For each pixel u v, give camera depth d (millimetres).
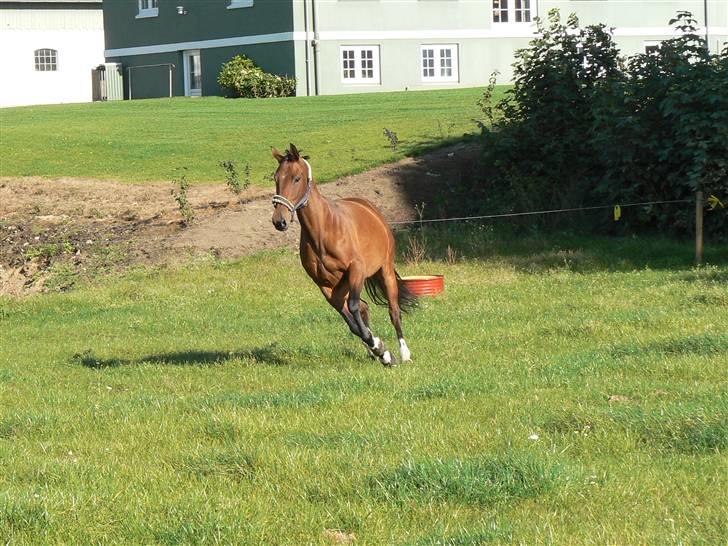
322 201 10719
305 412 8891
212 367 11711
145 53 46406
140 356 12930
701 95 18594
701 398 8703
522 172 21516
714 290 14289
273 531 6137
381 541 5961
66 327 15312
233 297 16609
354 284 10812
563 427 8023
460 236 19562
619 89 19797
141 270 18891
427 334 12883
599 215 20328
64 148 28984
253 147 27281
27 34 53562
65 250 20297
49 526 6219
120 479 7168
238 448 7688
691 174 18375
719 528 5945
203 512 6324
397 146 24672
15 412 9461
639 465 7078
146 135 30219
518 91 22109
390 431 8078
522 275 16875
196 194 23375
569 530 6000
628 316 12789
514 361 10875
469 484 6578
